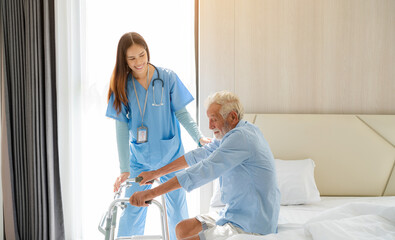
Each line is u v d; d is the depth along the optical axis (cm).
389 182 309
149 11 333
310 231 175
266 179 190
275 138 315
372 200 289
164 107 266
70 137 322
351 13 318
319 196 287
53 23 315
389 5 316
